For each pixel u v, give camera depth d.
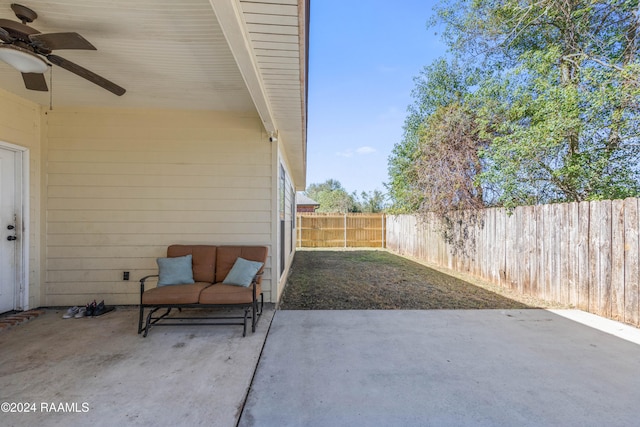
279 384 2.31
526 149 5.30
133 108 4.31
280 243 5.14
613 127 4.91
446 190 7.54
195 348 2.94
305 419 1.91
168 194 4.35
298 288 5.57
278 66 2.75
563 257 4.46
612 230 3.77
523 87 6.33
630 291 3.56
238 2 1.93
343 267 8.04
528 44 6.79
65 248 4.23
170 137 4.37
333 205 26.88
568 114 5.00
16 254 3.95
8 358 2.72
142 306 3.30
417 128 10.45
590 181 5.25
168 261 3.81
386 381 2.35
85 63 3.05
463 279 6.39
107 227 4.28
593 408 2.02
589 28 5.63
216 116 4.41
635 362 2.65
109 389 2.23
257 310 3.97
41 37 2.16
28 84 2.87
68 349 2.91
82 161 4.27
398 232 11.76
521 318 3.83
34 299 4.11
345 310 4.21
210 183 4.39
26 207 4.01
